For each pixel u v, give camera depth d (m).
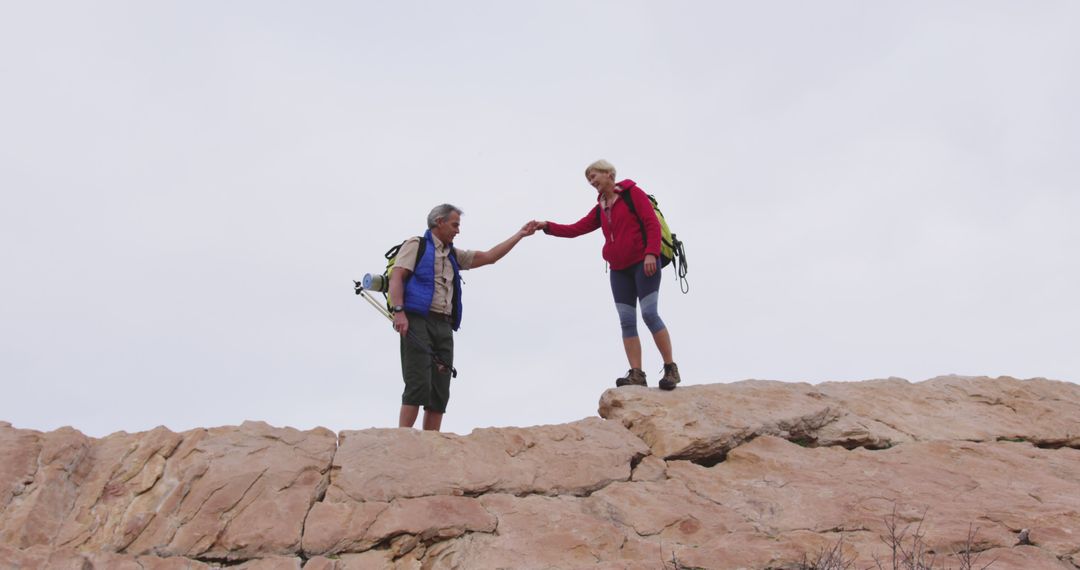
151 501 5.46
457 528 5.64
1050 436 8.28
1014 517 6.26
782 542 5.76
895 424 8.00
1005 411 8.65
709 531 5.96
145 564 5.02
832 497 6.43
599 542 5.70
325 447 6.14
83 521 5.25
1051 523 6.21
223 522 5.38
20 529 4.98
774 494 6.47
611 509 6.12
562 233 8.20
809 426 7.59
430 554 5.55
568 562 5.53
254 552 5.29
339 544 5.44
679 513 6.13
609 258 7.93
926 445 7.61
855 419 7.89
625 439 6.99
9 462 5.40
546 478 6.33
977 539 5.94
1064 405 8.90
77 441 5.72
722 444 7.11
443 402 7.17
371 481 5.89
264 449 5.95
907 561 5.57
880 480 6.81
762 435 7.29
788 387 8.23
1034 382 9.39
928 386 8.97
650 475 6.68
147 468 5.66
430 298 7.03
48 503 5.24
